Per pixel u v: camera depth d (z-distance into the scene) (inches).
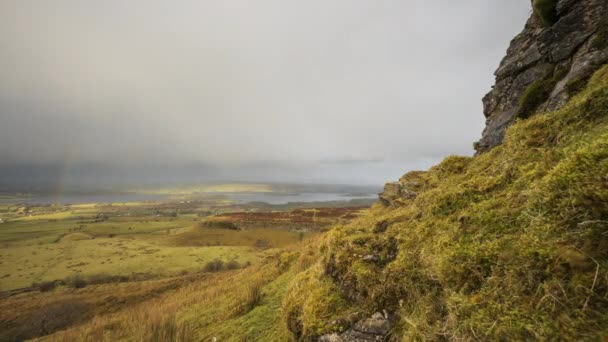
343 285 153.2
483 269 88.4
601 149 85.9
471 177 159.3
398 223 165.3
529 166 119.1
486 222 105.4
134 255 2997.0
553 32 240.5
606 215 71.3
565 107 141.3
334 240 183.2
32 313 1234.6
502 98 294.5
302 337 145.9
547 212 86.0
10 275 2551.7
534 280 73.5
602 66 166.1
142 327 331.9
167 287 1343.5
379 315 123.8
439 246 111.7
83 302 1262.3
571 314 62.7
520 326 67.8
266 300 291.9
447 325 87.4
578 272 66.9
